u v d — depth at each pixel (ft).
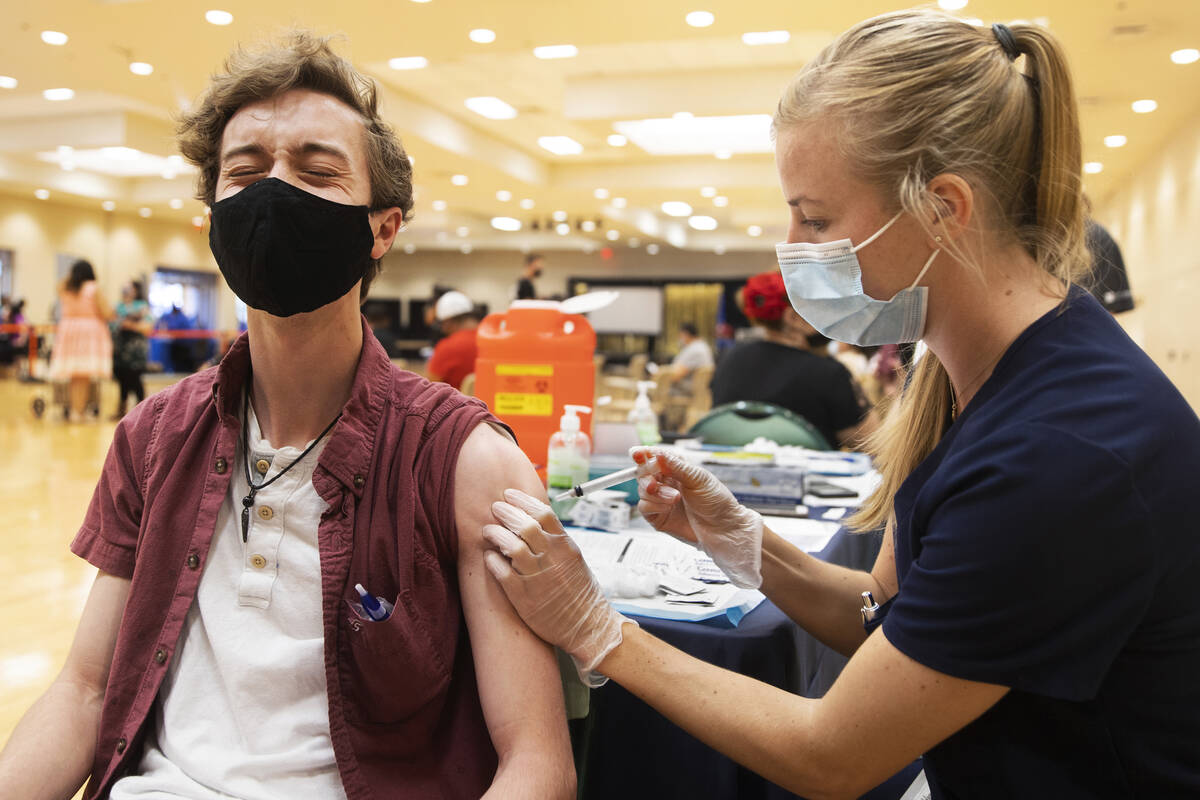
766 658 3.87
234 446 3.21
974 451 2.78
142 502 3.35
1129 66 21.09
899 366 4.23
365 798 2.91
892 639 2.84
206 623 3.09
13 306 46.11
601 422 8.36
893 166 2.93
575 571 3.21
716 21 18.85
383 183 3.25
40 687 8.61
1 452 23.71
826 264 3.13
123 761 3.03
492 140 34.76
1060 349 2.86
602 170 39.32
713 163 37.73
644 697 3.23
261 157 3.10
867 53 2.99
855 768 2.91
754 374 10.36
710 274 65.82
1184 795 2.73
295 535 3.11
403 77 27.35
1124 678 2.74
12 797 2.88
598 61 25.40
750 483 6.81
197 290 60.70
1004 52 2.99
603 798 4.00
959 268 3.02
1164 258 28.73
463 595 3.18
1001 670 2.65
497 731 3.03
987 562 2.63
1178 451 2.68
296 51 3.16
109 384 50.01
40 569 12.60
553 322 8.16
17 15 19.84
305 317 3.10
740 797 3.90
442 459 3.17
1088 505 2.53
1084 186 3.04
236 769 2.93
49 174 44.04
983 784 2.96
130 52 22.40
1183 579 2.67
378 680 2.94
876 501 4.17
